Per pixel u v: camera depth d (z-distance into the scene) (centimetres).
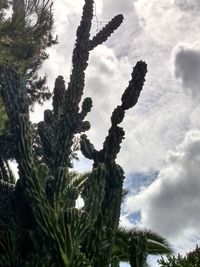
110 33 963
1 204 854
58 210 813
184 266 1008
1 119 1172
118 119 910
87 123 949
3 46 1274
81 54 935
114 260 888
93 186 848
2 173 1012
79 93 918
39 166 841
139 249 840
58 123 916
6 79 895
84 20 949
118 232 1360
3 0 1310
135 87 902
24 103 881
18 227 836
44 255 789
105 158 899
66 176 828
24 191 823
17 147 844
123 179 894
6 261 816
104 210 859
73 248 796
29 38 1320
